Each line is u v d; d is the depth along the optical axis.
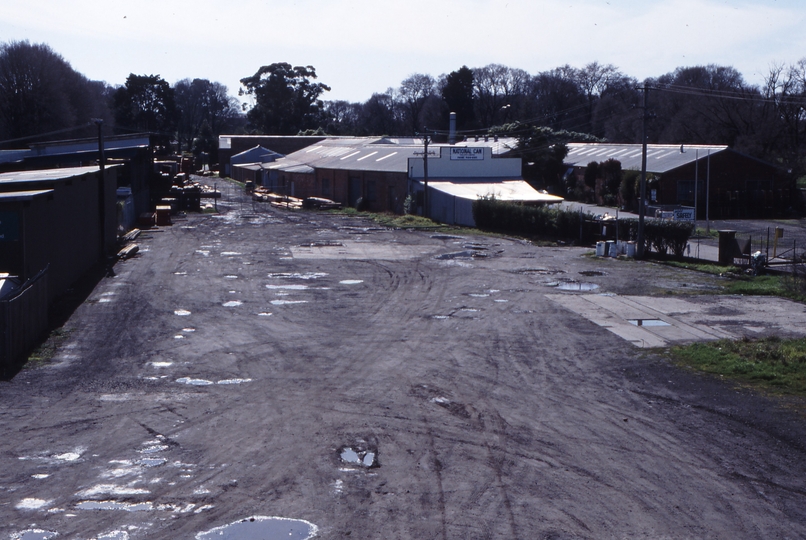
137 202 46.81
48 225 21.75
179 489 9.23
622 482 9.55
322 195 68.25
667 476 9.77
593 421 11.98
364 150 71.69
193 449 10.57
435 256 33.41
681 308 21.78
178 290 23.91
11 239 19.48
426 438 11.12
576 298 23.30
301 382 14.09
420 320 19.95
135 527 8.23
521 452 10.57
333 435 11.20
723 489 9.38
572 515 8.58
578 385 14.08
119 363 15.30
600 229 37.72
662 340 17.81
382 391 13.56
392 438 11.10
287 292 23.91
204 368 15.02
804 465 10.20
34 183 21.95
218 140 126.75
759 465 10.18
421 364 15.49
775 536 8.15
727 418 12.17
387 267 29.80
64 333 17.84
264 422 11.77
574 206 59.53
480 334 18.34
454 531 8.16
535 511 8.67
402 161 59.78
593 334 18.41
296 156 86.38
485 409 12.56
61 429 11.35
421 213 53.66
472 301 22.70
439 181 54.25
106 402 12.73
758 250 35.19
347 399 13.05
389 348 16.88
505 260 32.34
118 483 9.39
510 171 57.09
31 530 8.12
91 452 10.42
